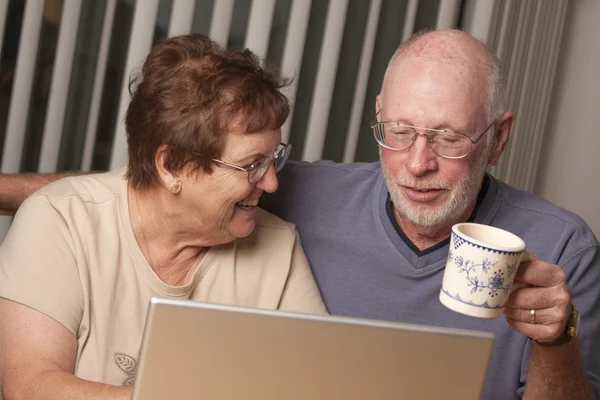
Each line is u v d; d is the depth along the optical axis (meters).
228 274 1.62
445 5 2.59
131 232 1.56
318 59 2.54
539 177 3.07
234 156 1.44
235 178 1.46
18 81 2.30
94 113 2.39
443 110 1.52
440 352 1.08
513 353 1.68
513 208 1.73
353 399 1.08
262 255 1.67
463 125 1.53
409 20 2.61
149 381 1.03
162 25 2.42
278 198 1.81
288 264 1.68
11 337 1.45
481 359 1.10
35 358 1.43
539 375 1.49
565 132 3.04
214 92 1.41
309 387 1.07
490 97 1.58
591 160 3.04
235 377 1.04
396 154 1.57
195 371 1.04
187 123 1.41
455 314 1.69
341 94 2.62
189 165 1.45
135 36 2.35
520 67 2.72
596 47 2.99
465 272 1.15
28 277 1.48
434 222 1.59
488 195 1.71
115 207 1.57
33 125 2.37
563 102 3.04
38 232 1.51
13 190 1.73
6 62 2.32
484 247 1.13
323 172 1.82
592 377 1.64
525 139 2.81
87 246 1.53
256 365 1.04
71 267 1.51
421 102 1.53
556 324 1.33
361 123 2.66
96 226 1.55
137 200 1.57
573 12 2.99
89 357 1.52
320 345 1.05
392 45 2.64
